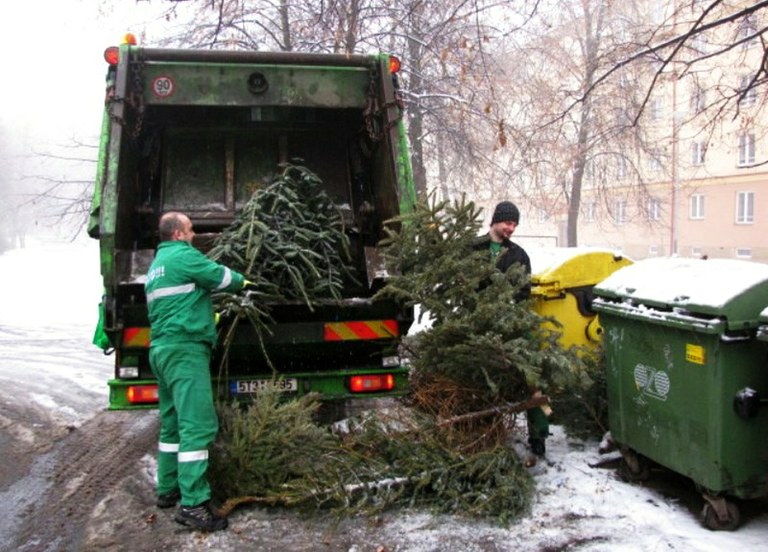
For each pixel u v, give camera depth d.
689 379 3.65
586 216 28.64
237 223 4.67
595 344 5.44
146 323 4.50
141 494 4.38
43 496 4.43
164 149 5.99
